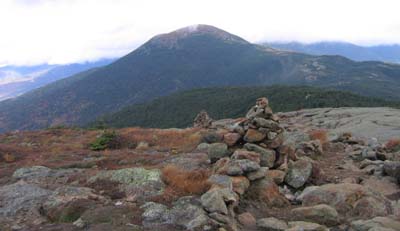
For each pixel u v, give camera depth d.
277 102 123.12
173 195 10.84
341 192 11.36
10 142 29.42
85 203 10.45
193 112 148.12
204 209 9.53
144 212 9.52
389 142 21.05
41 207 10.91
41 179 14.62
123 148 24.19
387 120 35.66
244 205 11.09
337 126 38.00
